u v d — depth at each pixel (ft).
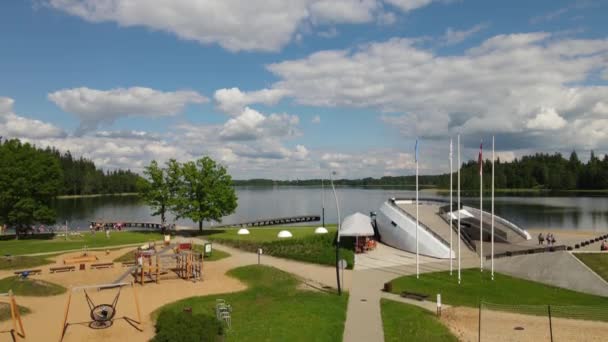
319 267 155.43
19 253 190.08
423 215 219.20
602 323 94.43
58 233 261.03
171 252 178.81
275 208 567.18
